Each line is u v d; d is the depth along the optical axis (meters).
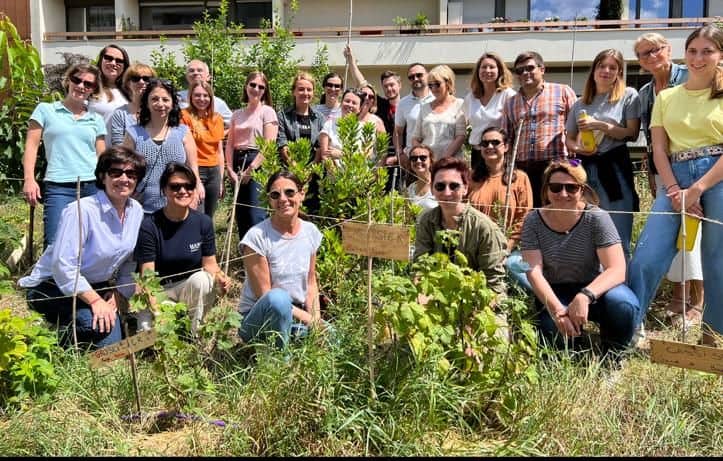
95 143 5.55
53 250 4.03
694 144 4.05
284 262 4.06
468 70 19.09
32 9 19.98
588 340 4.09
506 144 5.52
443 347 3.20
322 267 4.91
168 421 3.19
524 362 3.18
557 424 2.97
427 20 19.22
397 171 6.68
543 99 5.45
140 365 3.72
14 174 8.27
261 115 6.47
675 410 3.13
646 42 4.71
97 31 21.88
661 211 4.13
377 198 5.32
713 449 2.89
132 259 4.33
